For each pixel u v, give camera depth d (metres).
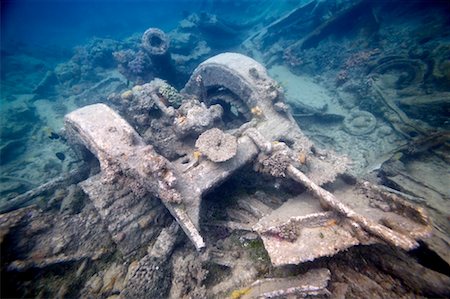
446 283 3.16
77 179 5.95
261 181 5.21
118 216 4.34
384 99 9.08
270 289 3.46
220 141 4.44
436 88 8.53
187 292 3.88
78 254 4.10
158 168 3.91
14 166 11.16
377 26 12.63
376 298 3.25
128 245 4.23
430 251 3.35
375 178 6.12
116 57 11.94
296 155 4.75
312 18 16.05
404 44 11.35
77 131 5.14
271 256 3.32
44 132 13.23
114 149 4.43
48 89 17.44
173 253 4.29
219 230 4.59
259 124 5.72
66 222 4.39
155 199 4.67
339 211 3.54
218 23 18.16
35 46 31.22
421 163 6.40
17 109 13.96
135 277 3.86
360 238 3.30
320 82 12.55
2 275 3.46
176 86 11.53
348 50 13.02
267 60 15.57
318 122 9.88
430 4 12.41
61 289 3.80
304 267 3.71
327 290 3.28
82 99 14.79
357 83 10.71
